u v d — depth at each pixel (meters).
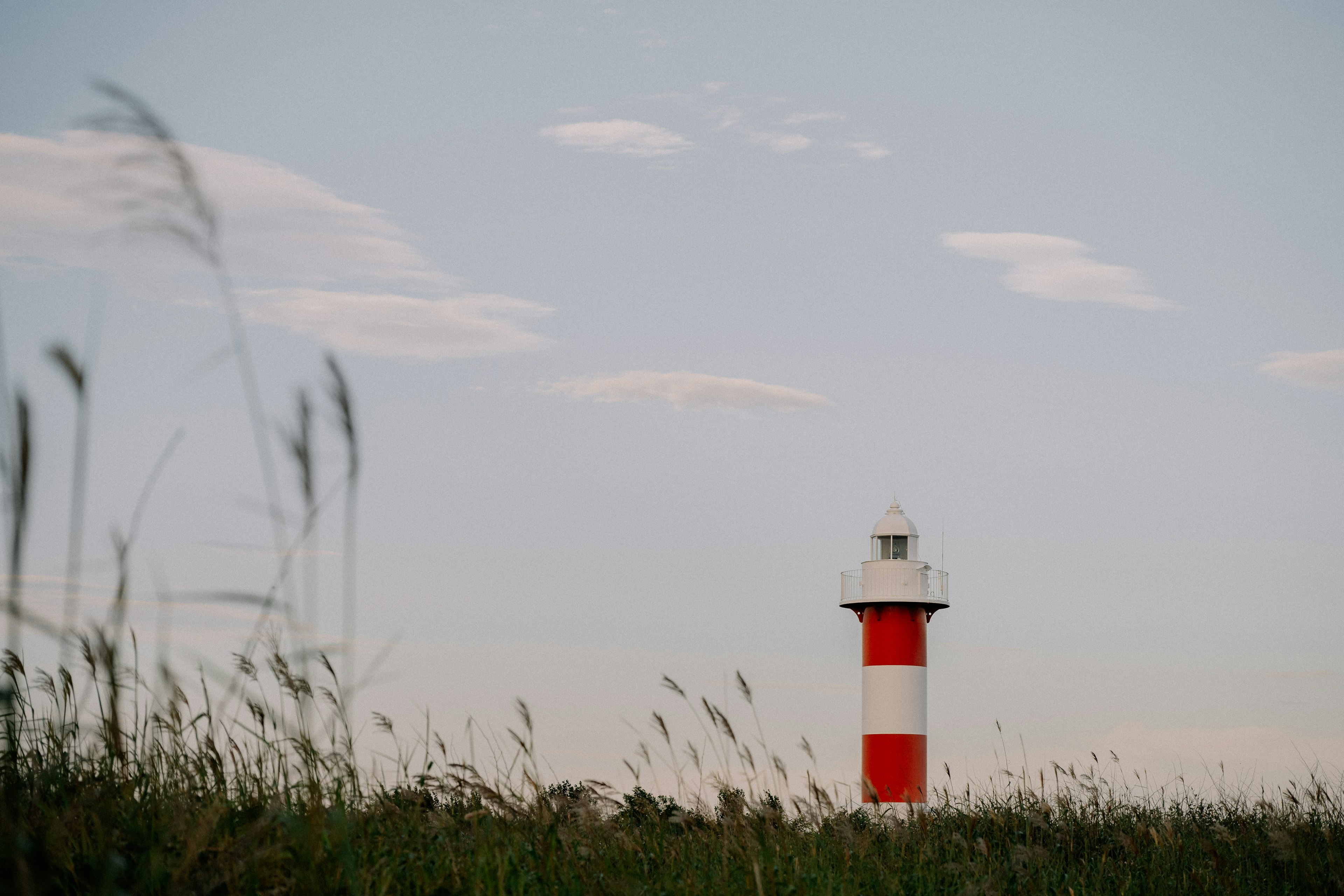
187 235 4.56
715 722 8.78
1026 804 12.82
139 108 4.46
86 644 5.03
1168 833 11.12
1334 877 9.65
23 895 4.27
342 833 5.43
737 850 8.10
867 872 9.23
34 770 5.70
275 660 5.63
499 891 6.17
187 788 6.10
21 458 3.99
